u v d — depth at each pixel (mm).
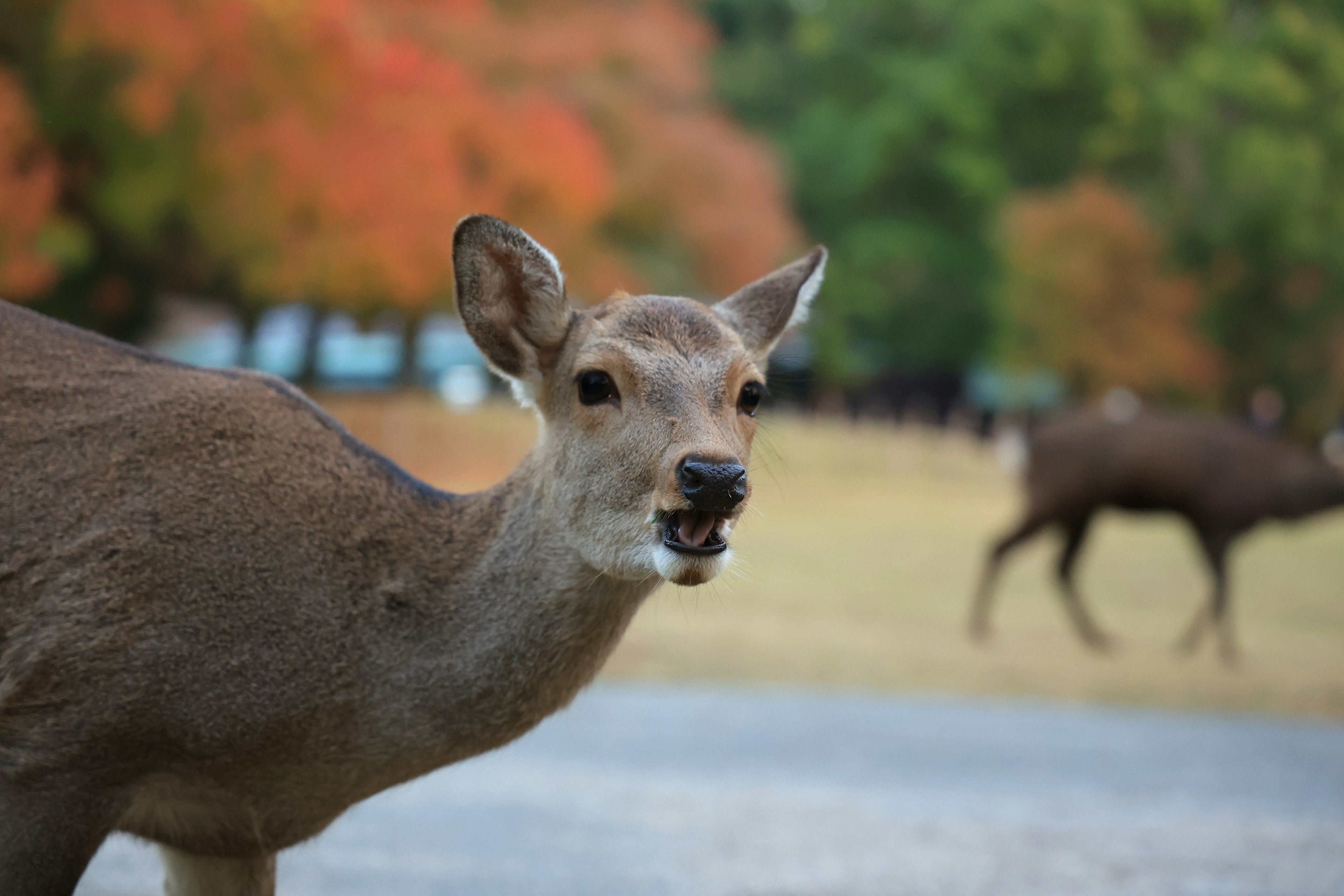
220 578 4277
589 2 31219
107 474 4316
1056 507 16453
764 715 11742
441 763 4508
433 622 4484
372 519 4547
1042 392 46688
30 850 4074
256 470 4449
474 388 39844
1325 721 12289
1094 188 40844
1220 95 46000
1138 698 13109
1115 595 20203
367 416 29297
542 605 4473
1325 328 45312
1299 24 45906
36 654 4117
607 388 4473
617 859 7473
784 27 63562
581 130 24266
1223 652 15414
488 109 22234
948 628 16609
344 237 19938
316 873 7004
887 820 8555
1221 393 45344
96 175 20297
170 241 24344
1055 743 11102
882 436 40812
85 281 25031
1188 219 45312
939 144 49656
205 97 18156
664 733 11000
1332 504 16297
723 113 47625
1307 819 8914
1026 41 46438
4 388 4398
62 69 18297
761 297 5023
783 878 7234
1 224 16438
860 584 19672
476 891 6773
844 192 50094
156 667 4152
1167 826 8633
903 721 11727
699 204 29938
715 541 4230
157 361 4637
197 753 4223
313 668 4316
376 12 23922
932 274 50469
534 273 4617
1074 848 8008
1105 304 39531
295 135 18547
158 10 17094
